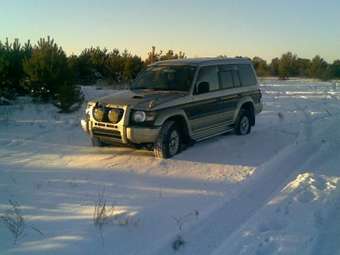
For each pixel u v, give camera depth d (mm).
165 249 4852
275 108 18297
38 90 16297
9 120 13430
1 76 15977
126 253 4711
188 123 9227
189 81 9555
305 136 11500
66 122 13234
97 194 6535
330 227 5469
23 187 6863
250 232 5270
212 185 7094
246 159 8852
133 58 25234
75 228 5219
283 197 6520
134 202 6191
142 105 8469
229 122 10914
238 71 11461
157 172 7801
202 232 5320
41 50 16531
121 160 8609
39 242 4824
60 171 7809
